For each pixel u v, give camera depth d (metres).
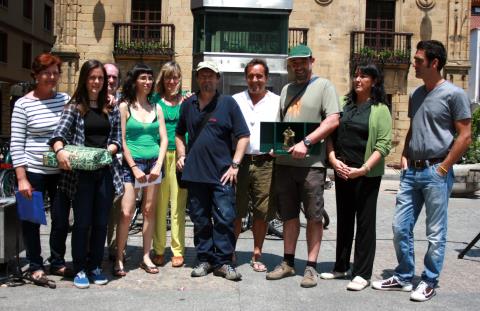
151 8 22.67
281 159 5.82
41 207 5.33
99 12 22.45
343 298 5.31
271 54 10.95
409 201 5.55
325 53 22.91
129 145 6.05
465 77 23.56
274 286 5.68
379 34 23.06
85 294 5.31
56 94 5.74
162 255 6.47
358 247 5.68
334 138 5.80
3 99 34.34
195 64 11.14
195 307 4.97
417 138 5.43
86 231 5.52
